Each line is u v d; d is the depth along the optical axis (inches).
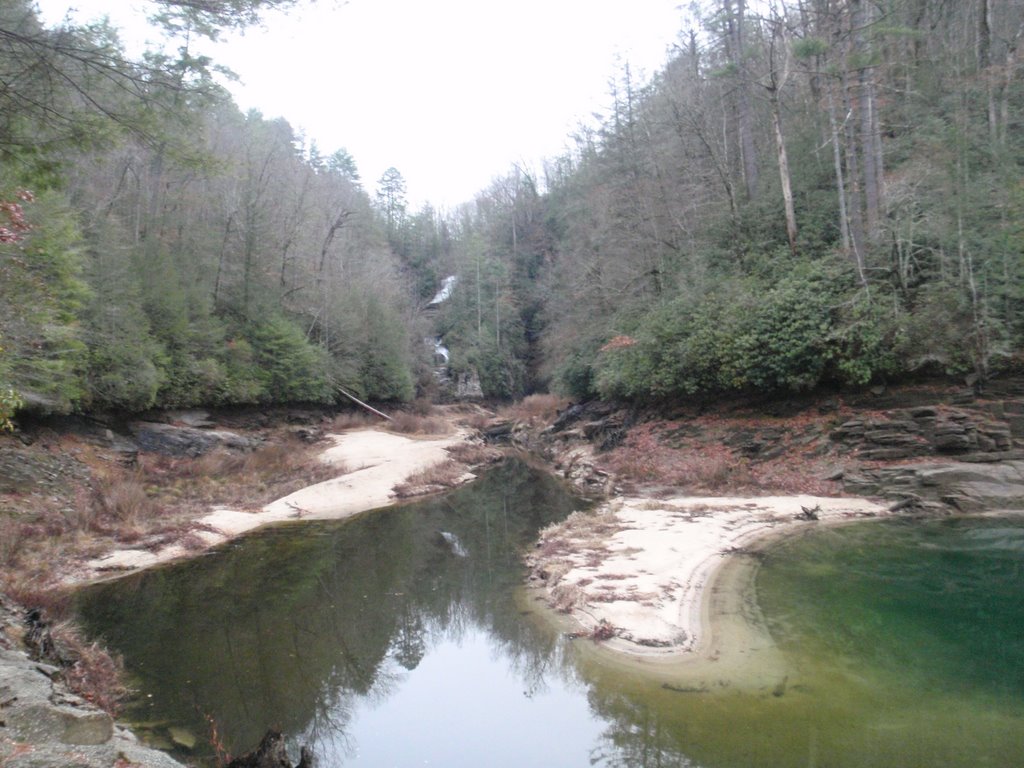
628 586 354.3
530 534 555.2
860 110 750.5
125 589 413.4
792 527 474.3
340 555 510.6
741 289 759.7
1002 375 547.5
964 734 204.4
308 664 301.6
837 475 576.7
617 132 1194.0
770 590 347.6
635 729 222.8
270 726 239.8
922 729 207.9
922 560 391.5
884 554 406.0
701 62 1093.8
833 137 728.3
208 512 621.9
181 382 863.1
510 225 2348.7
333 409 1322.6
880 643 278.2
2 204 307.6
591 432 975.6
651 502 566.9
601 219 1114.1
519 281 2128.4
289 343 1143.0
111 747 161.2
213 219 1193.4
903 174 671.1
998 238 555.5
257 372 1061.8
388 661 309.0
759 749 202.4
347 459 910.4
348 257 1644.9
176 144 265.4
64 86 234.5
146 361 765.3
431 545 540.1
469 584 418.0
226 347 1003.9
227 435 879.1
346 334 1392.7
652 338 826.8
